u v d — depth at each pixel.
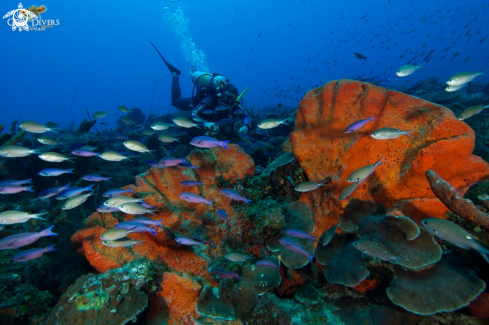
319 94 3.07
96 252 2.54
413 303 1.92
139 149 4.21
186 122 5.22
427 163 2.19
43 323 2.12
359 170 2.22
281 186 3.44
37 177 5.64
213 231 3.07
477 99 7.81
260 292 2.46
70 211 4.87
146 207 2.91
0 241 2.46
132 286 2.34
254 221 2.83
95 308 2.05
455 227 1.70
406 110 2.52
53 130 5.04
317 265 2.68
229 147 3.63
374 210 2.45
